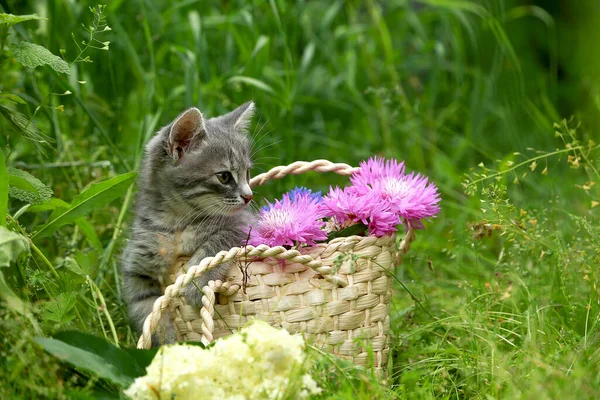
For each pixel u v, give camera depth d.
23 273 1.31
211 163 1.42
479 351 1.30
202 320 1.31
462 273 1.52
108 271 1.48
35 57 1.33
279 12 1.72
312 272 1.30
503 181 1.56
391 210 1.34
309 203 1.34
